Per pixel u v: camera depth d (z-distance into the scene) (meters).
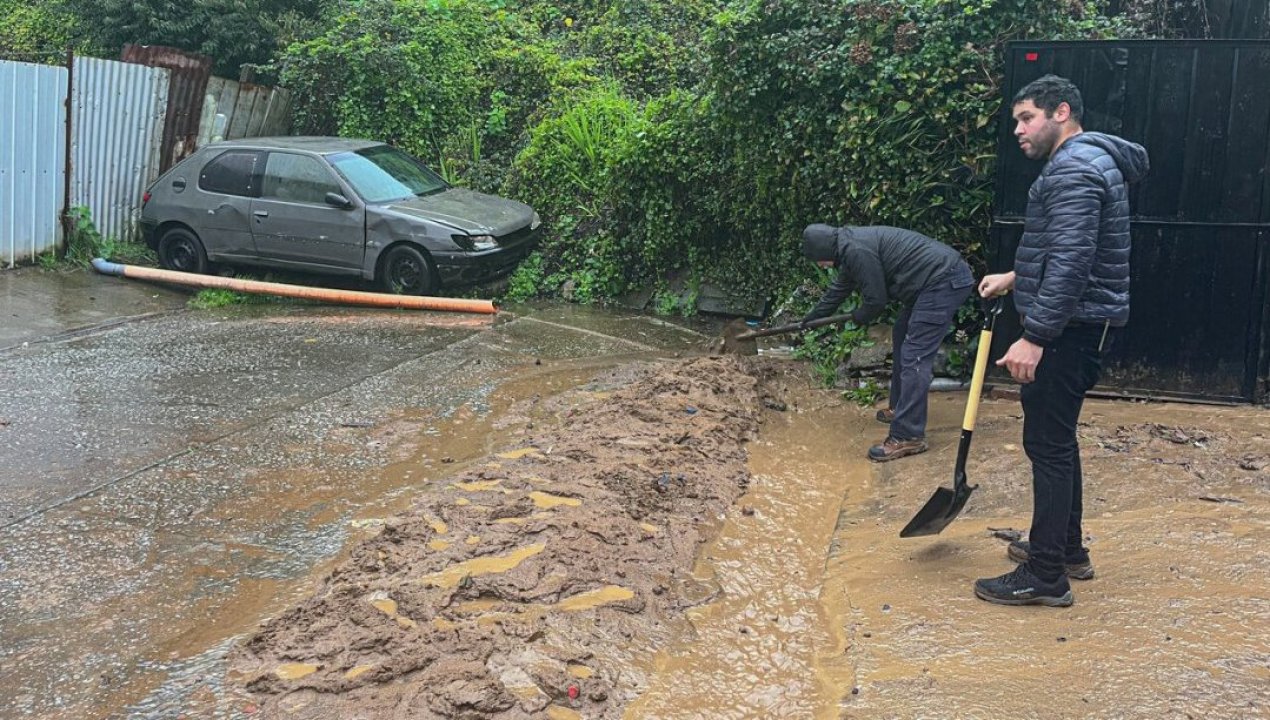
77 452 5.86
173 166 11.02
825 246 6.02
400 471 5.65
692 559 4.51
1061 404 3.70
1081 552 4.02
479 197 10.90
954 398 6.90
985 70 7.09
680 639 3.84
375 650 3.62
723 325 9.38
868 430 6.45
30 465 5.63
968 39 7.32
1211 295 6.36
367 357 8.08
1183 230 6.33
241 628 3.95
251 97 12.38
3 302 9.21
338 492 5.34
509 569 4.20
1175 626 3.57
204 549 4.66
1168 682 3.22
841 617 3.96
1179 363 6.50
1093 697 3.19
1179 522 4.47
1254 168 6.14
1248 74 6.05
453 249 9.71
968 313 7.21
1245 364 6.38
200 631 3.93
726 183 9.34
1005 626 3.71
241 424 6.41
